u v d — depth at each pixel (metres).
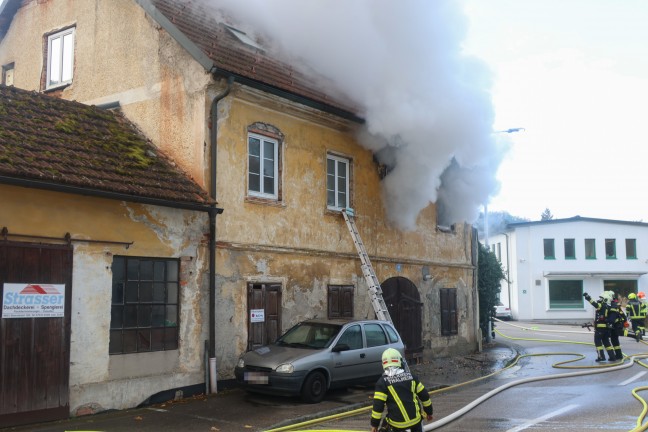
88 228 9.82
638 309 24.31
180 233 11.21
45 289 9.18
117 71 13.52
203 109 11.96
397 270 16.77
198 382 11.30
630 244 43.00
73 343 9.49
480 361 17.66
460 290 19.62
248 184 12.75
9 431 8.47
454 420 9.47
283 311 13.19
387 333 12.50
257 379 10.53
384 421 6.07
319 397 10.77
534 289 42.25
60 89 14.66
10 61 15.93
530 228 42.69
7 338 8.70
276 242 13.18
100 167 10.31
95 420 9.29
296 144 13.93
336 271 14.70
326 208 14.56
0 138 9.51
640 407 10.43
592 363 16.83
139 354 10.41
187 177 11.91
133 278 10.52
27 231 9.06
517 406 10.66
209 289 11.62
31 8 15.55
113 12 13.73
